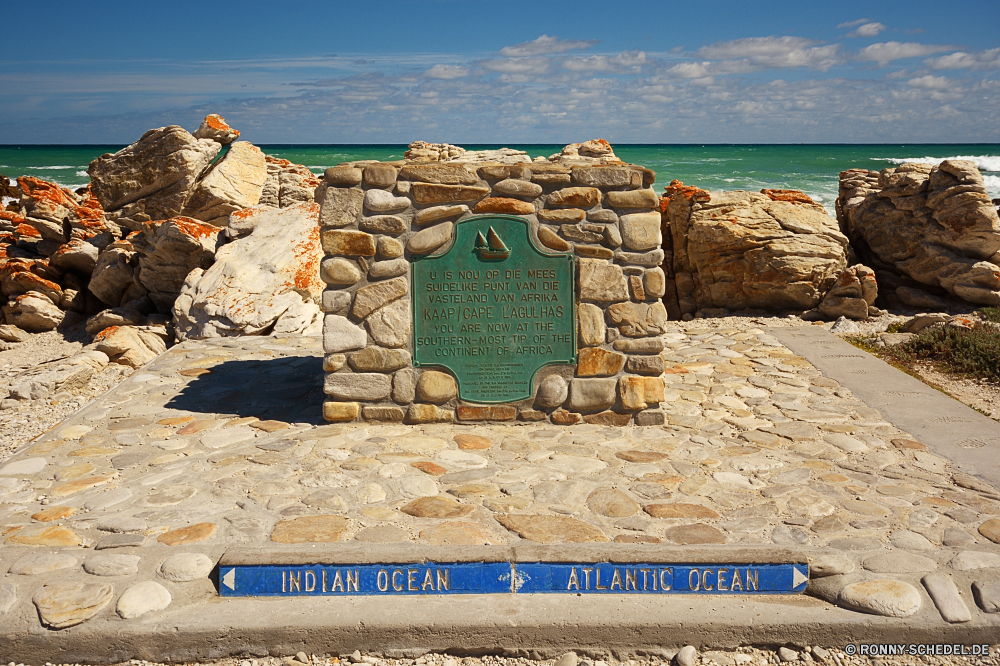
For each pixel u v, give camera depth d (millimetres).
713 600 3240
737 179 40281
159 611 3143
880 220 10664
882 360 7277
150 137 12656
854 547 3494
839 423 5352
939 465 4543
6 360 10922
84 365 7805
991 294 9508
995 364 7023
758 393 6117
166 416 5512
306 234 10180
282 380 6484
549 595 3273
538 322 5133
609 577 3297
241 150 13727
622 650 3125
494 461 4582
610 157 5812
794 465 4539
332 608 3184
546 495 4086
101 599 3145
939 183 10047
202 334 8703
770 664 3047
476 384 5191
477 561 3295
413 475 4355
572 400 5207
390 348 5176
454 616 3125
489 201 4980
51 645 3049
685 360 7281
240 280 9328
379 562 3291
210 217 13070
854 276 9789
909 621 3061
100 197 12922
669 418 5402
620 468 4477
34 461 4629
